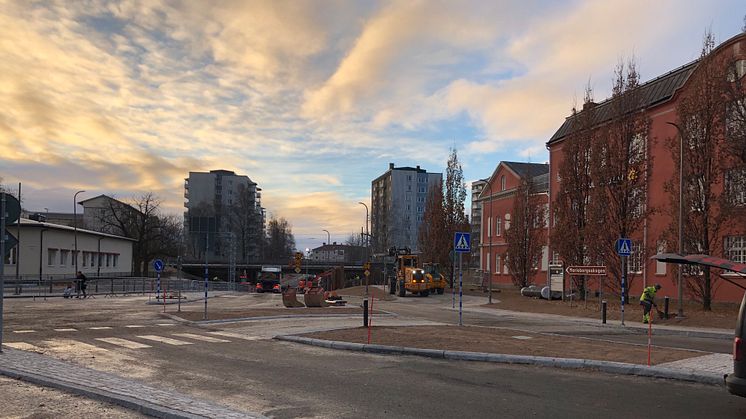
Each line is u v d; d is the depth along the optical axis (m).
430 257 56.34
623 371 10.23
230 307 27.83
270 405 7.60
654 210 29.00
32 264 50.22
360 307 28.47
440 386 8.98
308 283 50.19
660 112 34.22
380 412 7.26
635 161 29.52
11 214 11.73
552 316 26.28
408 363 11.36
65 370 9.51
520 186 46.59
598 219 30.25
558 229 34.66
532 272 46.22
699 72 26.64
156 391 7.98
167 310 25.03
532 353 11.87
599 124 33.56
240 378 9.53
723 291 28.64
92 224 104.50
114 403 7.45
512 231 46.50
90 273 62.28
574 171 34.25
